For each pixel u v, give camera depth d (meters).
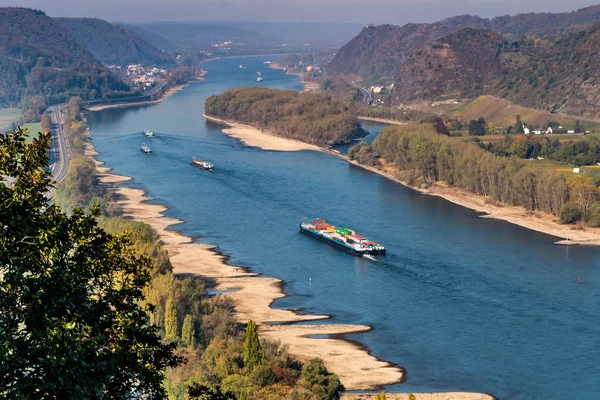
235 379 140.25
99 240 58.97
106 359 53.12
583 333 184.50
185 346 162.00
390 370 163.12
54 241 54.72
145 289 180.00
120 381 55.84
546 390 154.88
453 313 198.38
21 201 55.03
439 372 162.88
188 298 185.12
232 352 152.38
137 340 59.34
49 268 54.09
